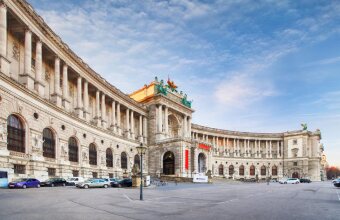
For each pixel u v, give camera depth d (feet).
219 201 80.69
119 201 76.38
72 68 172.86
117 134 224.53
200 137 382.42
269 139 428.56
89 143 183.21
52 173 143.13
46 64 163.02
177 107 305.94
